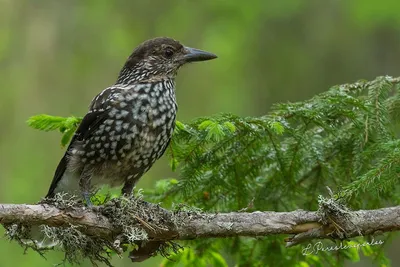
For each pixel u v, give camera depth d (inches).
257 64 924.0
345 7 911.7
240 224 389.7
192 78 914.1
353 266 724.0
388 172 401.7
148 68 474.3
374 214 386.0
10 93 861.2
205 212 405.7
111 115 440.1
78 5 921.5
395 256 810.2
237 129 439.8
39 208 373.7
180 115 896.3
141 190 417.1
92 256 394.9
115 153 443.2
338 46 908.6
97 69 905.5
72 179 451.8
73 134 455.8
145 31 941.8
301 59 912.9
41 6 907.4
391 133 443.5
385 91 450.0
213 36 949.8
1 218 366.6
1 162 816.9
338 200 392.5
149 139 446.3
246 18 944.9
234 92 911.0
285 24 930.1
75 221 380.5
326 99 437.1
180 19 951.0
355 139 445.4
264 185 462.9
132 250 403.9
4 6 899.4
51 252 685.9
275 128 420.2
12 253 704.4
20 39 892.0
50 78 882.8
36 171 807.7
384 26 902.4
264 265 484.1
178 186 449.1
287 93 904.9
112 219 387.2
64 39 905.5
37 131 829.8
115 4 938.7
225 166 450.6
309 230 388.2
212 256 489.4
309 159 448.8
